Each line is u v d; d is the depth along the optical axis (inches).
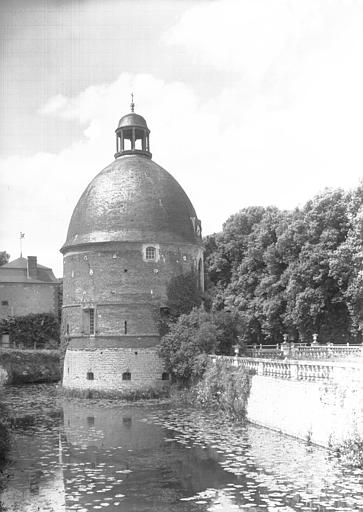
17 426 1053.8
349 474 671.1
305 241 1834.4
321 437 807.1
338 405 769.6
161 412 1192.8
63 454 822.5
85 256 1539.1
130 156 1659.7
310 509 556.4
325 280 1758.1
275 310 1887.3
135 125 1675.7
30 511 581.3
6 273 2699.3
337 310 1807.3
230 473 690.2
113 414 1184.8
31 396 1536.7
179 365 1374.3
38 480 692.1
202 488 638.5
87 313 1533.0
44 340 2546.8
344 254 1659.7
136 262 1507.1
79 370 1508.4
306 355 1505.9
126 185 1561.3
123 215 1529.3
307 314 1775.3
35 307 2635.3
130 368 1469.0
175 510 573.6
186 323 1438.2
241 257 2237.9
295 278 1798.7
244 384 1067.3
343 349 1509.6
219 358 1255.5
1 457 789.2
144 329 1489.9
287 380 908.6
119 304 1491.1
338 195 1822.1
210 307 1686.8
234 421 1056.8
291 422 893.8
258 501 585.3
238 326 1503.4
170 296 1529.3
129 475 703.1
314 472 681.0
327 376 808.3
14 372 2037.4
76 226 1585.9
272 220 2087.8
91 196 1584.6
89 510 580.4
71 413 1211.2
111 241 1499.8
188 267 1583.4
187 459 768.3
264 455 771.4
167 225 1555.1
